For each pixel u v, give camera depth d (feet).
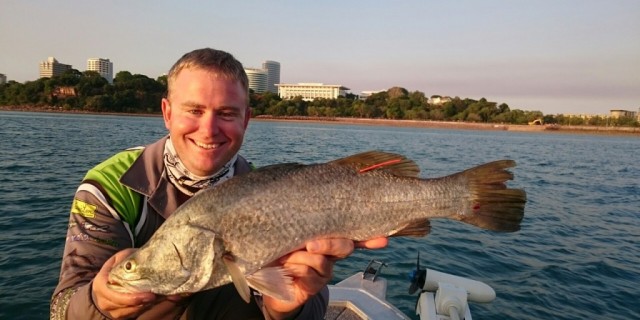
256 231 2.26
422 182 2.61
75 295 1.99
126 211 2.42
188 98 2.38
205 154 2.46
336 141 39.47
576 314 5.90
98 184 2.40
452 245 8.48
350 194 2.45
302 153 25.90
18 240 7.36
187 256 2.16
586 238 9.59
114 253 2.30
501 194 2.69
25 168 15.17
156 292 2.12
